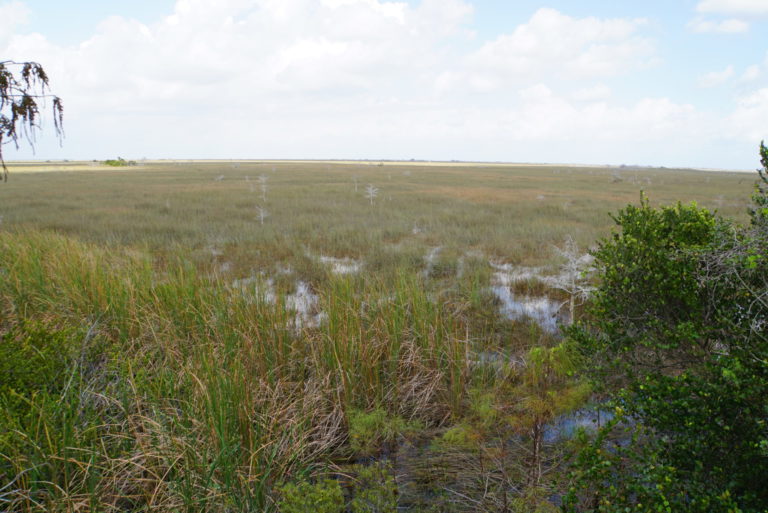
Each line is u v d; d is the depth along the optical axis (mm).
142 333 5172
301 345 5152
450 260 9742
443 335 5125
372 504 2959
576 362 3914
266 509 2898
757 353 2336
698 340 3074
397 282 6727
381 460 3641
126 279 6262
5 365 3229
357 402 4262
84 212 17812
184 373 4117
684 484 2090
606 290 3578
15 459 2711
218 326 5031
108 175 53656
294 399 4242
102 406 3695
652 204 21297
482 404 3850
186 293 5754
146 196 25297
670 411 2344
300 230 14086
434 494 3141
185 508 2812
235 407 3422
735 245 2611
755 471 2078
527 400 3746
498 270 9539
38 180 42250
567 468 3016
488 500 3010
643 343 3172
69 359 3941
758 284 2627
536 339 5887
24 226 13500
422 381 4621
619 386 3436
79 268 6641
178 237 12938
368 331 5012
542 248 11359
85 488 2902
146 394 3721
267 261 10125
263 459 3332
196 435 3373
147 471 3158
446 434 3502
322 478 3400
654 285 3186
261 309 5398
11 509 2604
